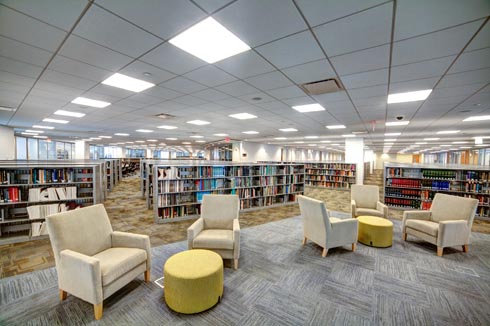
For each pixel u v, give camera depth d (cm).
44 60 268
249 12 177
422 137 1047
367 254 336
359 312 212
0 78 330
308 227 359
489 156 1537
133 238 253
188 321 198
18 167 356
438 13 174
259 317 204
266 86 358
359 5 167
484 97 395
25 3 167
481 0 158
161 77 323
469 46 224
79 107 522
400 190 625
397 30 199
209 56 256
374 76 309
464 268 296
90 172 428
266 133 1020
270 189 650
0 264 290
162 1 164
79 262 197
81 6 171
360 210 454
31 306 212
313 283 259
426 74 298
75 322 194
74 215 230
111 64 279
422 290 247
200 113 580
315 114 570
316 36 212
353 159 1141
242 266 296
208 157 2464
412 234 377
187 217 509
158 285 249
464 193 543
